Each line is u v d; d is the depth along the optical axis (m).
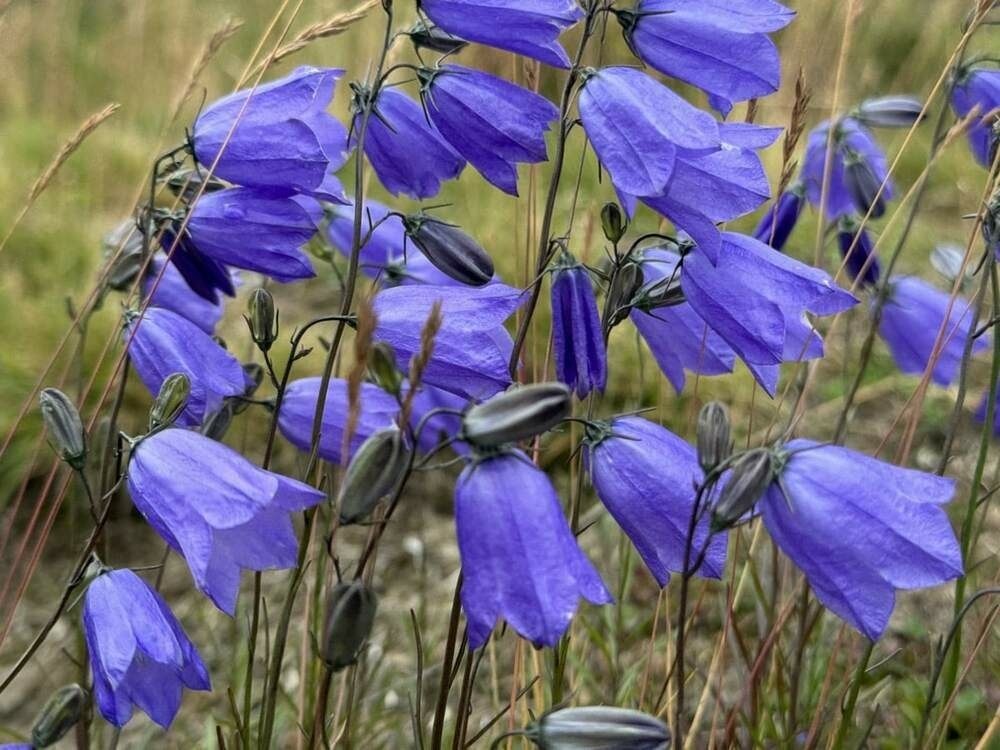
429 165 0.31
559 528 0.26
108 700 0.28
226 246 0.31
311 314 0.65
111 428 0.31
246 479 0.27
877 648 0.40
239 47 0.95
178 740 0.38
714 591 0.44
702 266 0.29
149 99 0.91
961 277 0.32
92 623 0.28
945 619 0.42
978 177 0.77
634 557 0.44
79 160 0.80
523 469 0.26
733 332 0.29
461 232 0.30
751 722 0.34
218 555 0.28
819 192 0.36
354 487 0.26
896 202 0.70
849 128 0.35
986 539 0.45
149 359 0.30
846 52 0.35
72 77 0.94
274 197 0.31
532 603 0.26
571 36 0.61
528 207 0.34
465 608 0.26
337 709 0.34
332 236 0.35
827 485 0.26
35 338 0.56
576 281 0.29
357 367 0.25
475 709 0.38
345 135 0.31
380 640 0.42
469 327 0.28
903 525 0.26
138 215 0.32
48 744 0.28
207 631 0.41
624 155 0.28
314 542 0.34
